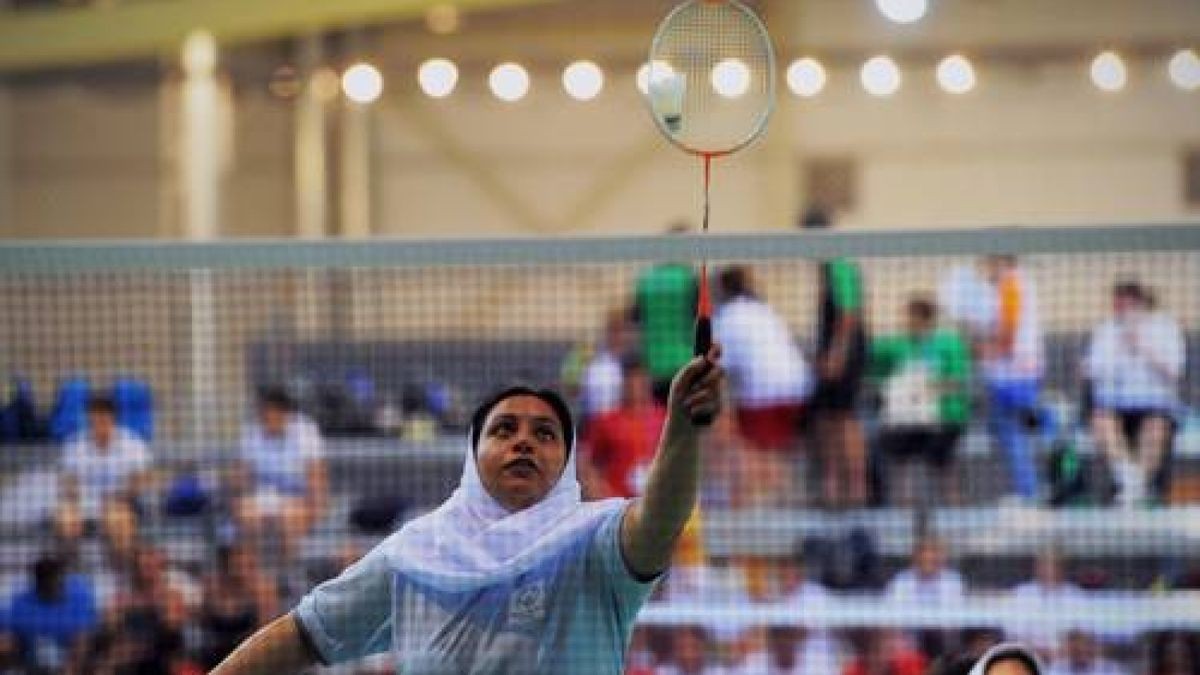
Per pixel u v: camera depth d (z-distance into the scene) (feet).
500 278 96.68
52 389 94.12
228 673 41.06
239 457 84.23
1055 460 86.84
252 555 81.46
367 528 85.25
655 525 37.32
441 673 38.86
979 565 86.12
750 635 81.92
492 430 39.78
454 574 38.88
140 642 79.66
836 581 83.46
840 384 84.43
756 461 84.43
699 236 64.75
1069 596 81.87
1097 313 95.66
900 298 100.63
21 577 83.51
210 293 89.30
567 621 38.63
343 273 96.22
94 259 64.95
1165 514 84.53
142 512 83.05
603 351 82.99
